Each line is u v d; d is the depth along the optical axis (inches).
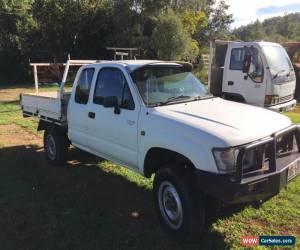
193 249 158.9
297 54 745.0
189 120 164.1
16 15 1253.7
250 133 154.0
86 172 258.7
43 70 879.7
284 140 168.2
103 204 205.5
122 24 1267.2
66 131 267.3
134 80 193.3
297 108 537.6
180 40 1155.3
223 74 445.1
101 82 216.8
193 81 217.6
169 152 169.9
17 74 1321.4
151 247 161.9
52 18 1279.5
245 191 144.8
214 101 201.0
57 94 309.3
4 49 1307.8
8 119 470.0
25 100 313.3
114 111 200.2
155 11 1280.8
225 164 145.9
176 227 164.6
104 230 176.9
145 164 183.6
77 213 194.9
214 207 184.4
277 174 151.6
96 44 1362.0
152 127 175.0
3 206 205.3
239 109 184.7
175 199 162.1
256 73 404.5
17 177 250.2
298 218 183.6
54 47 1302.9
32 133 390.3
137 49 1165.1
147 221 185.0
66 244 165.8
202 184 149.9
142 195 217.6
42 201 210.7
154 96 191.5
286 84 415.8
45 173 258.8
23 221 187.0
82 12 1289.4
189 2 1401.3
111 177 247.8
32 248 163.6
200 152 150.6
